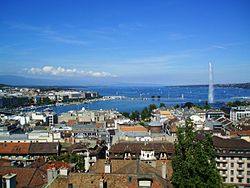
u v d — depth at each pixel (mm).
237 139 157000
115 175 65500
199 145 76062
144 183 63531
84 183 64812
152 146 153125
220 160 146375
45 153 172125
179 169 71562
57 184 65062
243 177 145500
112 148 156375
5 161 116500
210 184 68688
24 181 82312
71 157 136375
